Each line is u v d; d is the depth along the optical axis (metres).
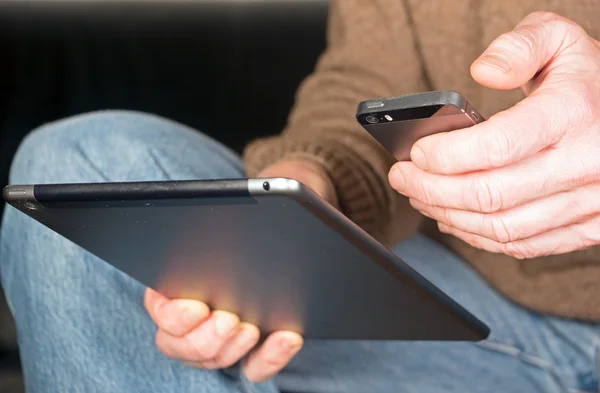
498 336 0.99
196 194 0.50
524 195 0.64
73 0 1.95
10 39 1.94
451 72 1.01
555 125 0.62
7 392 1.42
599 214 0.67
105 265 0.79
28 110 1.92
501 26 0.95
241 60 1.96
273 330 0.75
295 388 0.92
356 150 0.94
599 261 0.94
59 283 0.79
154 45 1.97
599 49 0.69
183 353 0.73
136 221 0.55
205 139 1.00
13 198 0.54
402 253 1.10
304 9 1.94
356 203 0.90
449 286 1.03
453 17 0.98
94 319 0.79
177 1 1.95
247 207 0.50
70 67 1.96
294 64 1.95
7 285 0.86
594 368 0.97
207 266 0.61
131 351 0.78
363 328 0.73
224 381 0.78
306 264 0.58
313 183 0.85
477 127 0.62
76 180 0.81
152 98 1.96
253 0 1.95
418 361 0.97
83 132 0.85
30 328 0.82
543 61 0.66
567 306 0.96
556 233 0.70
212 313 0.72
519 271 0.98
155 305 0.72
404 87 1.03
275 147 0.95
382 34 1.04
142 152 0.83
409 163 0.69
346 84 1.05
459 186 0.65
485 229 0.68
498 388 0.94
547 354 0.98
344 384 0.92
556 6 0.92
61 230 0.59
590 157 0.63
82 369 0.78
